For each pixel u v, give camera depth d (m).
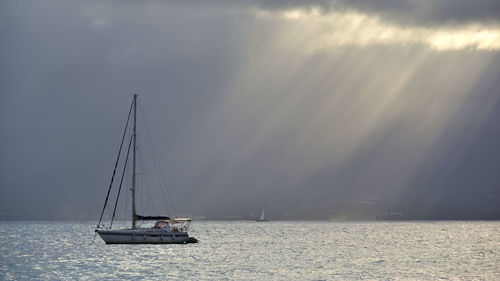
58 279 91.62
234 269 104.81
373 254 140.62
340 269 105.00
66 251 147.38
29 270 103.69
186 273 98.88
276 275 96.44
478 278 92.62
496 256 134.75
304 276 95.06
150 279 91.50
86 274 97.56
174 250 144.75
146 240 150.62
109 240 147.75
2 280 90.94
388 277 93.69
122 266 109.12
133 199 153.75
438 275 96.31
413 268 106.69
